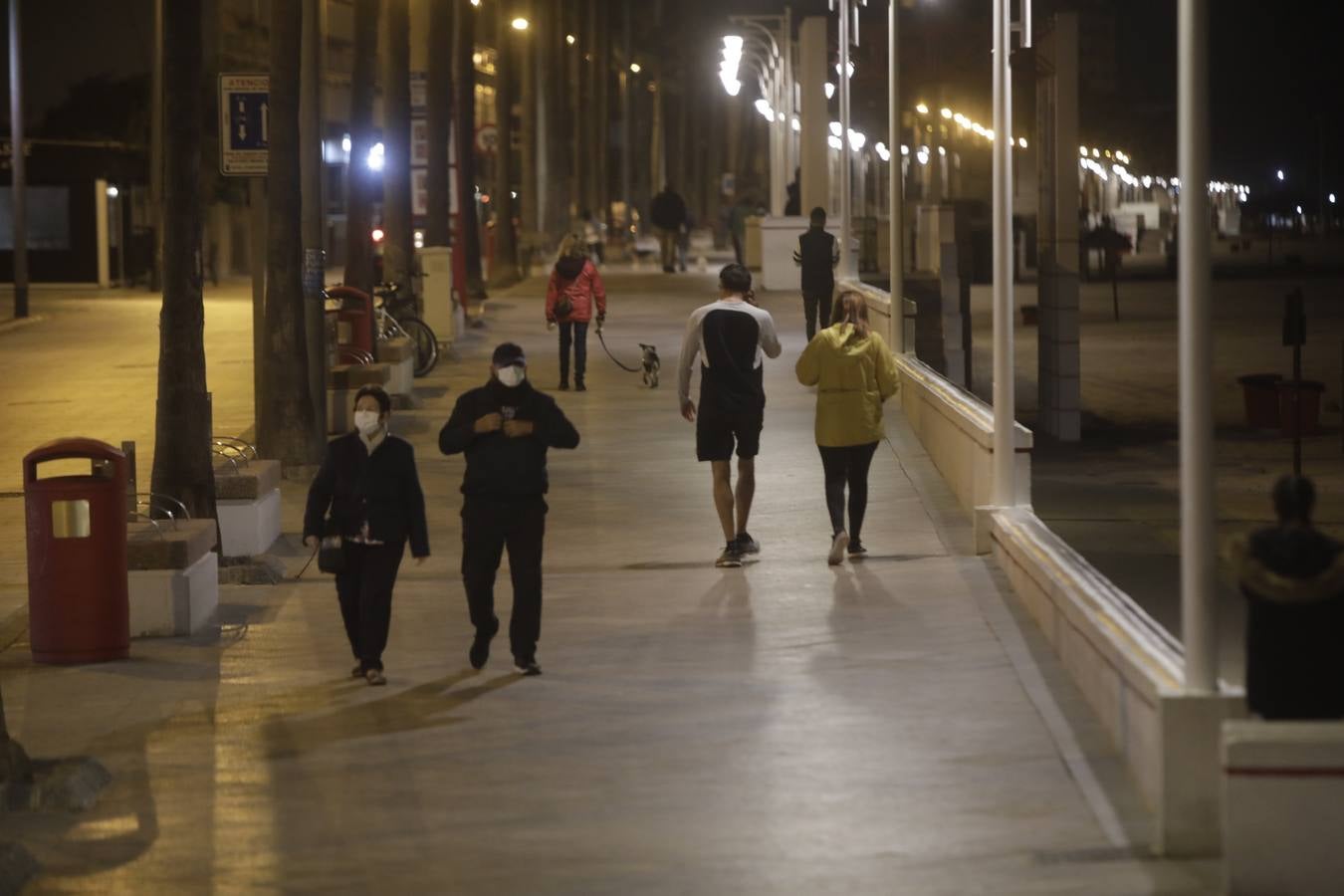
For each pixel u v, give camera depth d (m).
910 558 19.08
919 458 25.72
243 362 42.00
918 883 9.65
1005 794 11.12
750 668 14.60
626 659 15.06
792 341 43.12
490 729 13.02
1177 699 9.93
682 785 11.52
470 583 14.68
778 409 31.55
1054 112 32.31
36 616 15.36
